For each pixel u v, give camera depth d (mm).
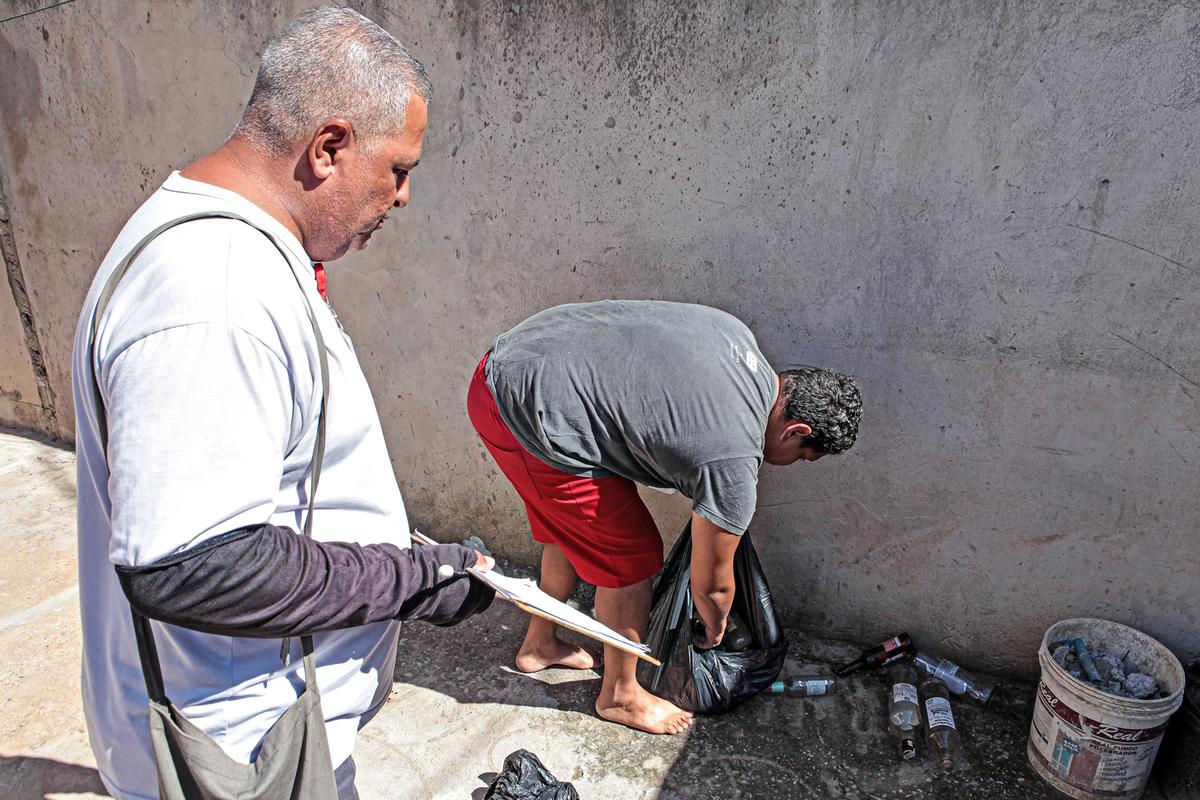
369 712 1479
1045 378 2191
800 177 2268
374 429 1308
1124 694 2143
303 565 1084
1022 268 2119
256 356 1020
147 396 961
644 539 2213
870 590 2652
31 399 4309
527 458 2139
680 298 2543
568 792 2148
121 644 1269
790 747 2393
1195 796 2113
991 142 2045
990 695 2502
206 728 1212
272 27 2787
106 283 1060
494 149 2646
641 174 2459
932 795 2234
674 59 2305
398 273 2988
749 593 2520
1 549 3320
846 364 2402
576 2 2365
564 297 2713
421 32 2633
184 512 955
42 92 3459
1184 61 1821
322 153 1164
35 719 2465
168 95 3119
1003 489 2348
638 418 1942
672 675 2473
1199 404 2055
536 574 3150
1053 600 2410
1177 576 2232
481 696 2586
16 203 3811
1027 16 1921
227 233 1066
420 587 1246
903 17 2031
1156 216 1951
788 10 2135
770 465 2635
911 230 2197
